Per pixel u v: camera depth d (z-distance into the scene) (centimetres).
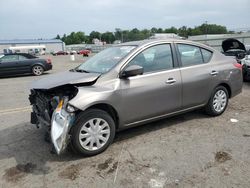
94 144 380
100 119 378
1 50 8756
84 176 330
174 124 495
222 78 516
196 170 331
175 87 446
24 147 423
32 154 396
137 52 420
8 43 8850
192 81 468
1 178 333
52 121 351
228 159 356
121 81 393
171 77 441
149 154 380
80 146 366
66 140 347
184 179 313
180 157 367
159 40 453
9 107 691
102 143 386
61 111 350
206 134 445
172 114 462
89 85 380
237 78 549
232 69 536
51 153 396
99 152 385
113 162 361
